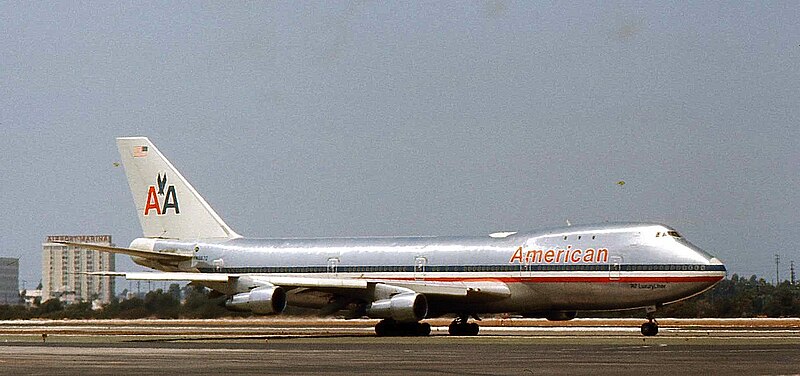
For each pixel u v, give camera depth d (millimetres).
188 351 146250
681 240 190500
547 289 196625
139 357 134125
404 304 192875
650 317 192375
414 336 199375
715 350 141875
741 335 189625
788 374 105188
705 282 185375
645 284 188375
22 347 159500
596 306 195000
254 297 194250
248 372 110438
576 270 193625
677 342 163875
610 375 105375
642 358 127312
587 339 176250
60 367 118500
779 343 159750
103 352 145125
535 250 198000
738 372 107688
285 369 114000
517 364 119375
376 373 108562
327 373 108688
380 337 193125
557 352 139500
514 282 199625
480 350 145125
